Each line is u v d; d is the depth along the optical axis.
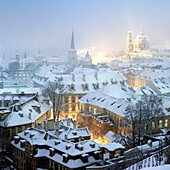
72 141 115.06
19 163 120.75
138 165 85.06
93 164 102.88
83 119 158.00
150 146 108.00
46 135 116.44
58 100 169.75
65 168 103.56
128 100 156.88
